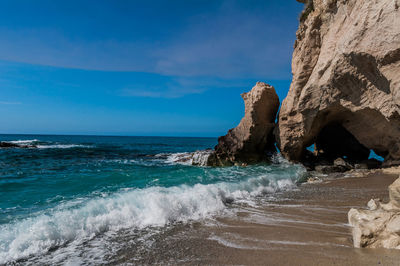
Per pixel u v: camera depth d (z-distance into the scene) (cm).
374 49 796
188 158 2033
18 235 438
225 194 798
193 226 528
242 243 427
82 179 1052
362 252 358
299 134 1495
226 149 1769
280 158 1702
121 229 506
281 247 402
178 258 375
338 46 1020
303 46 1388
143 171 1372
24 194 760
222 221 563
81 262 371
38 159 1914
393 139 1205
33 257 386
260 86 1630
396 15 717
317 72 1230
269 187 959
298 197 817
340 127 1748
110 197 689
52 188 859
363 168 1411
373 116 1133
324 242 416
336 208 659
